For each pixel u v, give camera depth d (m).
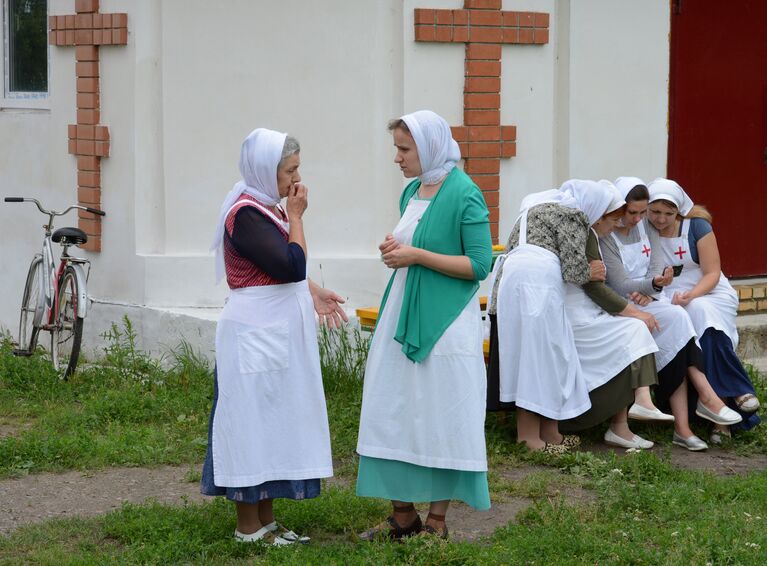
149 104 9.41
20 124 10.64
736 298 8.03
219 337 5.35
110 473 6.87
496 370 7.41
